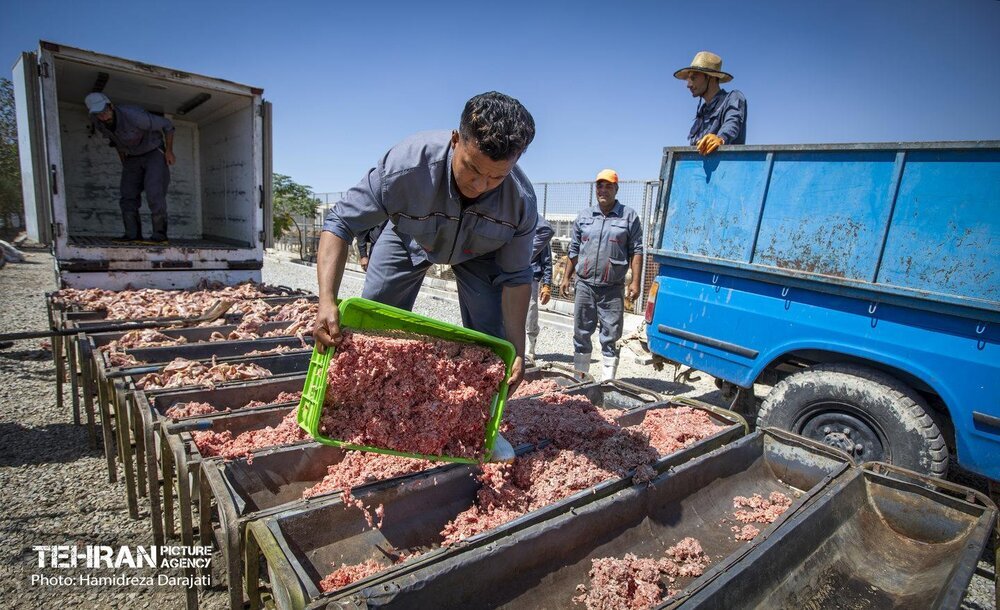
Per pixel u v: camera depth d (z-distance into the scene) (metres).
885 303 3.33
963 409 3.04
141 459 3.01
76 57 5.37
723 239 4.13
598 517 2.26
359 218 2.28
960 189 3.05
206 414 2.80
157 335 4.12
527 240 2.59
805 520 2.23
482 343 2.30
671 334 4.54
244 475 2.35
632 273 5.77
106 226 8.30
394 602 1.62
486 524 2.21
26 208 6.35
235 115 7.18
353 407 2.04
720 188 4.14
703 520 2.72
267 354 3.89
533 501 2.46
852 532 2.54
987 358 2.96
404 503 2.34
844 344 3.51
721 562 2.00
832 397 3.47
